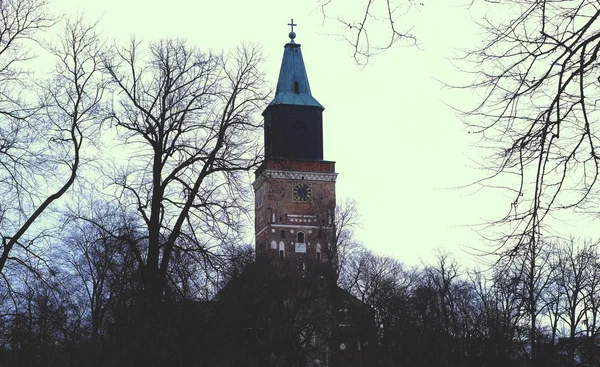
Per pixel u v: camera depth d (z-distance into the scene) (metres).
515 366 31.50
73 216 30.97
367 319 63.97
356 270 72.06
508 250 10.61
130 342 28.72
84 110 29.83
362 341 63.91
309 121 109.00
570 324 33.00
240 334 35.69
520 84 10.08
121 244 32.22
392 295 65.31
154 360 28.09
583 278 31.34
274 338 43.69
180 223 32.53
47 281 27.88
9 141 26.12
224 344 32.75
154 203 32.66
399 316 60.84
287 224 108.00
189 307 31.30
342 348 74.12
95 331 31.50
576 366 30.72
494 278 11.98
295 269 62.19
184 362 29.38
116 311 30.70
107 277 38.53
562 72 9.66
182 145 33.69
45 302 29.00
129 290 31.25
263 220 109.19
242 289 36.97
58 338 30.20
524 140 10.14
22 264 26.38
